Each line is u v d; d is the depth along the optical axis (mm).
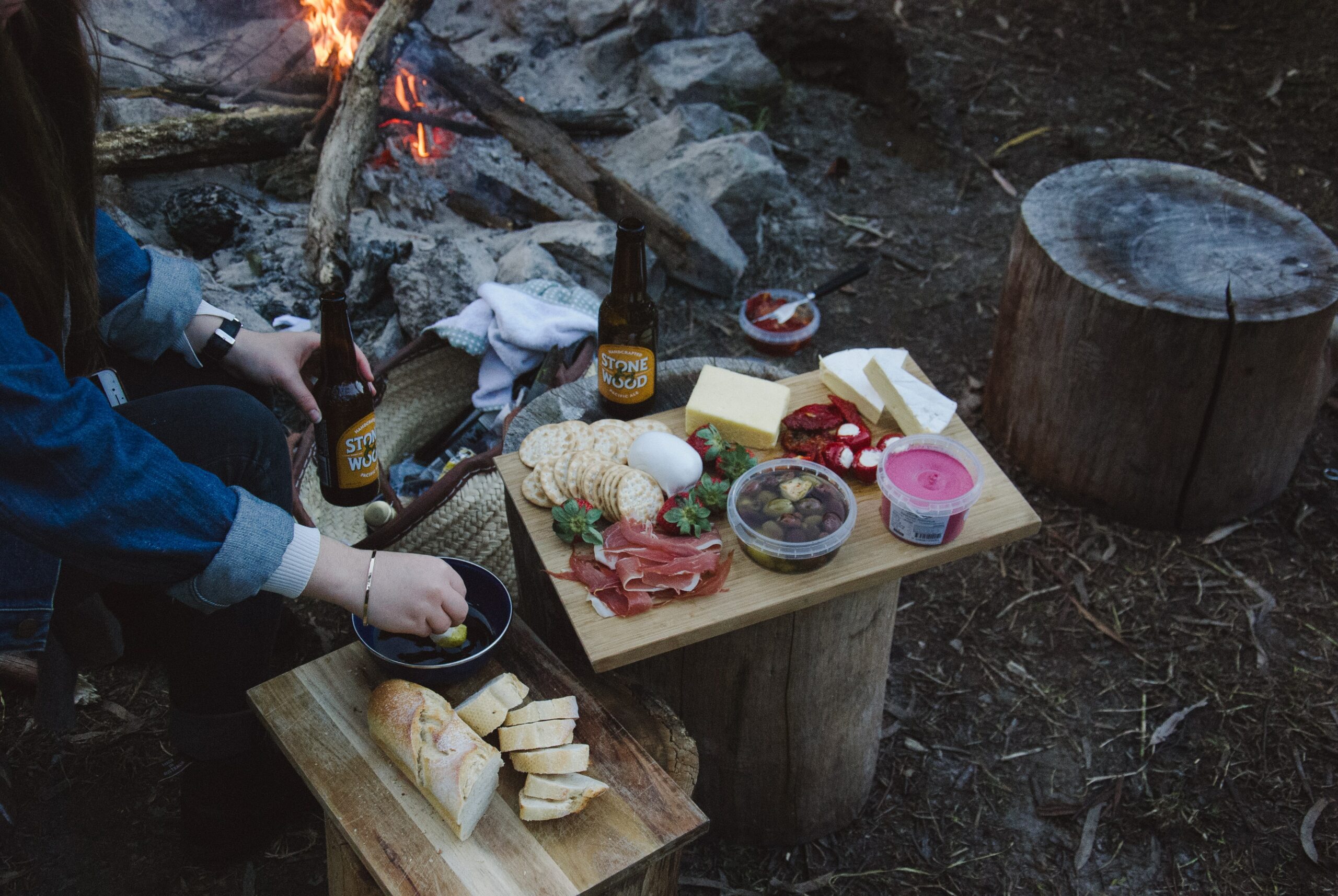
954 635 2979
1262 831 2490
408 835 1603
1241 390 2932
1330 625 2971
